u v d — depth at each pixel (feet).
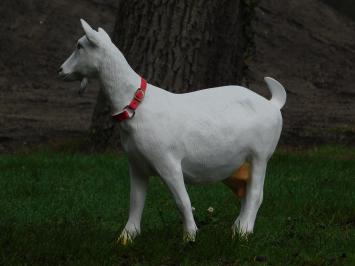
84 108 88.79
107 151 57.52
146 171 31.40
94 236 32.58
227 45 58.59
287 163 53.06
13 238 31.50
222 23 58.29
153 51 56.59
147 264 29.84
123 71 30.60
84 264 29.22
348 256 31.73
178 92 56.54
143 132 30.37
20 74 106.22
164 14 56.54
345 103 100.83
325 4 137.49
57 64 109.50
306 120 85.40
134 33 57.00
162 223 36.60
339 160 55.01
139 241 31.53
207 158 31.27
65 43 113.50
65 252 30.40
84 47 30.66
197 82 57.00
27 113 84.74
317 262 30.83
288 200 41.37
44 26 115.55
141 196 31.99
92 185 45.29
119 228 34.47
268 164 52.42
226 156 31.65
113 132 57.93
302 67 115.96
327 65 117.50
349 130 76.33
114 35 58.70
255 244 32.12
